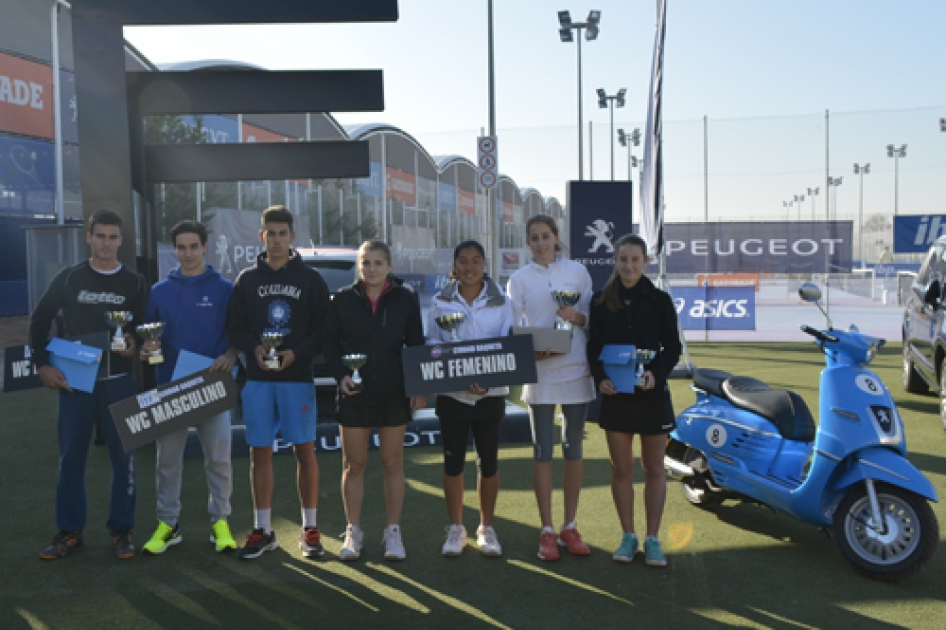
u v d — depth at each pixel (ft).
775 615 11.27
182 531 15.35
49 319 13.73
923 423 24.36
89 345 13.80
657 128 29.35
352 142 22.44
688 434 15.72
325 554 13.96
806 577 12.67
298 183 65.46
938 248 27.61
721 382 15.80
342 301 13.42
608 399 13.39
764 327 58.23
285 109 21.66
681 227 48.70
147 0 20.25
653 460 13.38
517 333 13.29
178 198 53.88
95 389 13.85
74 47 20.35
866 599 11.77
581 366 13.79
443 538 14.73
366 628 11.00
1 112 56.44
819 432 12.84
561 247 14.70
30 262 33.58
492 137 41.93
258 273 13.87
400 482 13.73
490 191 42.70
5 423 26.13
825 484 12.67
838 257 47.73
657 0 28.78
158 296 13.94
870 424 12.34
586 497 17.15
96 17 20.27
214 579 12.83
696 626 10.95
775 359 40.42
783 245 48.08
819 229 47.73
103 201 20.57
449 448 13.60
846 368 12.92
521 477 18.89
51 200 61.16
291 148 22.30
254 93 21.66
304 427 13.79
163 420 13.24
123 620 11.31
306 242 54.80
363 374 13.30
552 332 13.20
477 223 79.56
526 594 12.12
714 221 48.47
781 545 14.21
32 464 20.74
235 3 20.25
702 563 13.35
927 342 25.82
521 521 15.65
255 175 22.31
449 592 12.23
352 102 21.71
